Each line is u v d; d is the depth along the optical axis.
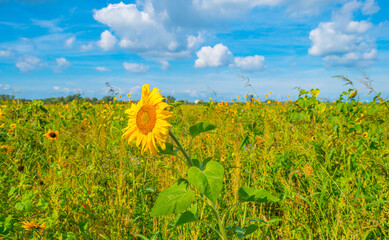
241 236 2.00
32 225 2.23
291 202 3.03
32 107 6.80
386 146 4.27
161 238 2.63
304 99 6.29
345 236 2.46
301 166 3.79
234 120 7.92
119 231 2.59
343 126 5.07
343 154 3.70
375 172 3.51
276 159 4.05
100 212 2.91
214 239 2.75
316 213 2.94
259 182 3.40
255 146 4.62
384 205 2.84
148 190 3.29
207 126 1.88
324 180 3.26
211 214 2.98
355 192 3.05
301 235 2.64
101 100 12.36
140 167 4.18
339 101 6.51
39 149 5.26
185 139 5.29
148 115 1.96
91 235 2.45
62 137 5.39
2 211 2.55
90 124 8.42
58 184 3.00
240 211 2.94
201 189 1.50
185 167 3.96
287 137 4.61
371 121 5.39
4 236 2.21
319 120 5.91
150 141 1.93
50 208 2.66
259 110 9.20
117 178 3.59
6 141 5.21
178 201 1.64
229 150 5.00
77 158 4.36
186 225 2.63
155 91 2.02
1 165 3.98
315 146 4.15
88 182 3.45
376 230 2.59
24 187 2.91
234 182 3.09
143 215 3.05
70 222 2.56
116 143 5.20
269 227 2.76
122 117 8.91
